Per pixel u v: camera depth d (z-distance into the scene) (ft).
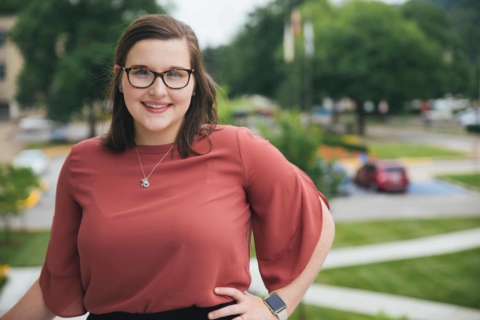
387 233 55.93
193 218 5.48
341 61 148.77
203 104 6.02
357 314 33.78
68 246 6.21
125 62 5.77
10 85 184.03
